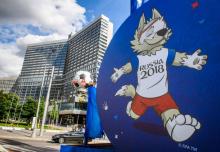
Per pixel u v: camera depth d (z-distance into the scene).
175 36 6.34
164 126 6.13
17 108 65.62
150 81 6.65
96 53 113.56
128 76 7.28
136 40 7.31
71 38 148.50
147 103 6.61
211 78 5.45
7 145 16.80
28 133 34.00
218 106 5.26
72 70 132.38
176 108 5.95
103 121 7.78
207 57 5.60
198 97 5.60
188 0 6.26
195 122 5.57
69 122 95.56
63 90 134.38
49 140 25.70
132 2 8.54
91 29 124.81
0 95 62.72
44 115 30.14
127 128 7.01
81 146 9.45
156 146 6.25
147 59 6.86
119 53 7.71
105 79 7.98
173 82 6.13
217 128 5.22
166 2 6.77
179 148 5.79
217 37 5.50
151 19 7.05
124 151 7.03
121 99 7.33
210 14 5.74
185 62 5.99
